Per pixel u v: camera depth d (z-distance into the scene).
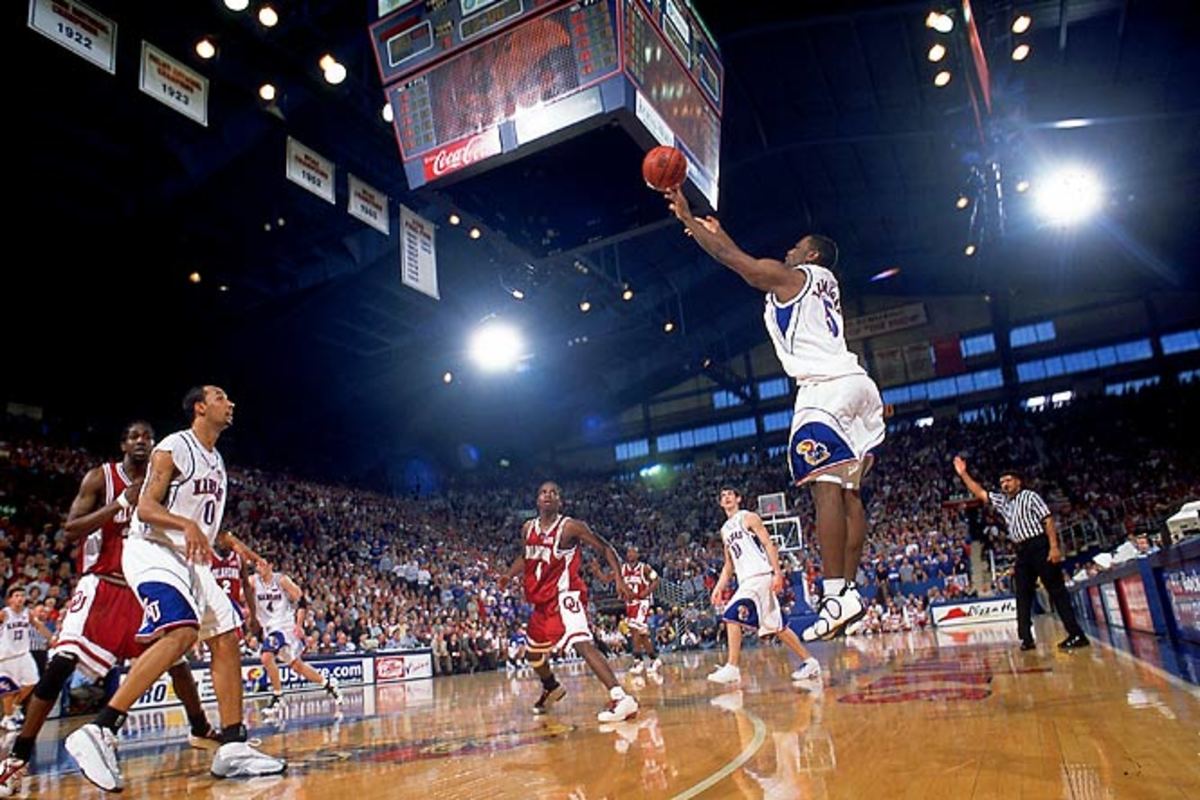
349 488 25.72
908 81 18.52
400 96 8.05
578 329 26.20
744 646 18.55
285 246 17.66
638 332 27.48
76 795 3.31
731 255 3.00
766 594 6.59
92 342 19.70
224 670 3.68
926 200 24.67
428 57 7.92
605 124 7.22
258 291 18.92
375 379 26.27
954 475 26.62
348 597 16.34
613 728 4.21
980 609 17.11
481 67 7.67
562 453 37.06
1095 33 16.12
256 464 24.28
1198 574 5.05
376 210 13.87
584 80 7.16
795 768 2.51
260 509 18.62
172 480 3.59
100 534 4.01
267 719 7.00
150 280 17.73
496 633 18.59
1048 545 6.71
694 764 2.80
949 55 17.16
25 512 14.34
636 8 7.33
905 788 2.09
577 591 5.09
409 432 30.53
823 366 2.95
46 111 12.62
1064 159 19.75
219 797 2.94
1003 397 30.34
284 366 23.91
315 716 7.00
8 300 17.59
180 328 19.88
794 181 23.42
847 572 2.82
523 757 3.38
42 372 19.77
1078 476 24.98
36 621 9.67
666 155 3.00
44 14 8.55
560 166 8.30
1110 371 29.41
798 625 15.88
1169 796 1.82
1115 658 5.20
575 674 11.97
